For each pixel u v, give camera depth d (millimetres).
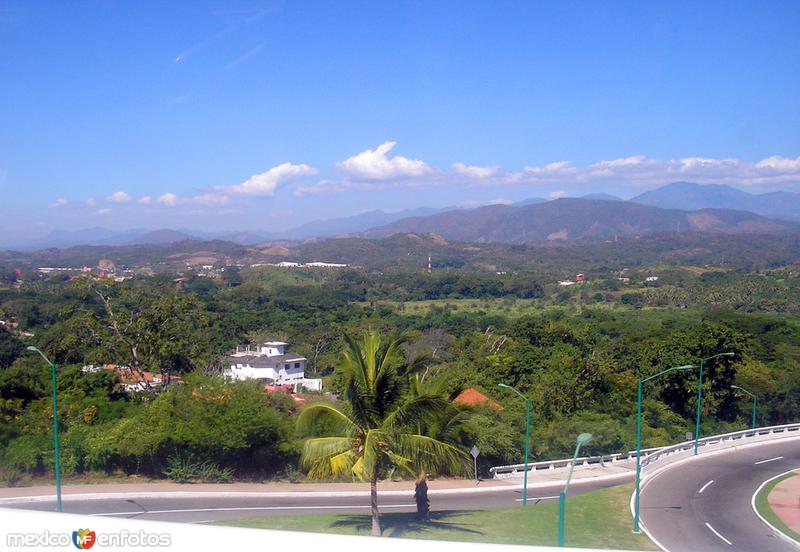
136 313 38062
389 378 16953
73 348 38344
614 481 28938
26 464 23406
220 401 25625
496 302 130750
